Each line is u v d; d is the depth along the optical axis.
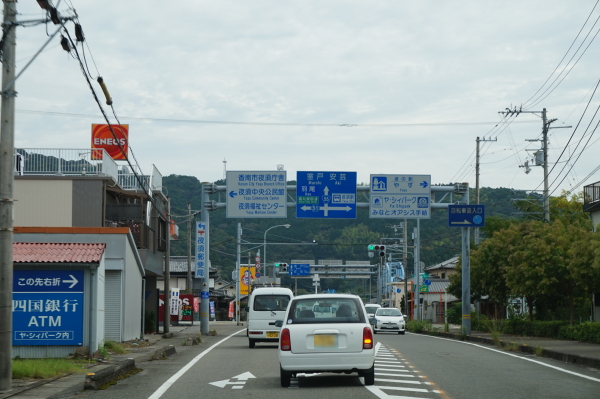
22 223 27.48
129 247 23.73
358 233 83.19
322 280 105.69
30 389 10.99
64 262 15.81
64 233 22.44
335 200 32.75
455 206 31.72
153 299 36.12
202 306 34.00
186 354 20.19
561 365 16.34
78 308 16.00
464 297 31.47
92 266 16.05
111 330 22.62
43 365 13.20
